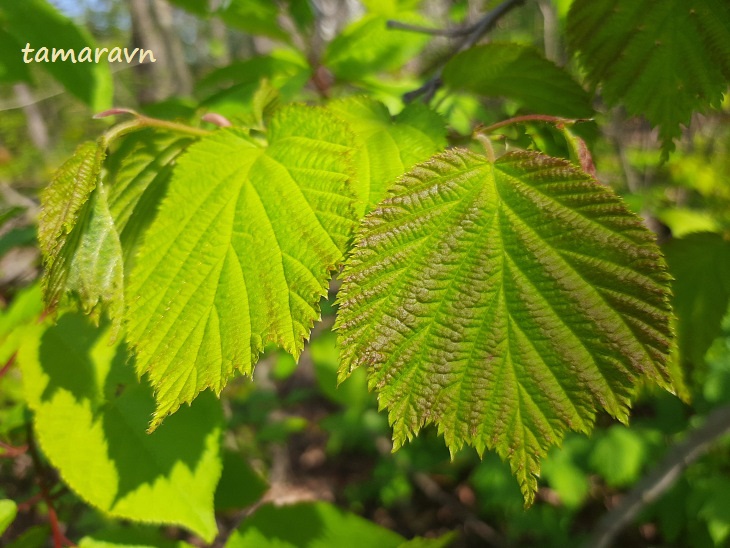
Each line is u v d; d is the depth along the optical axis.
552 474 0.62
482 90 0.22
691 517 0.57
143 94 1.45
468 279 0.12
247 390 0.72
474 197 0.12
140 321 0.13
